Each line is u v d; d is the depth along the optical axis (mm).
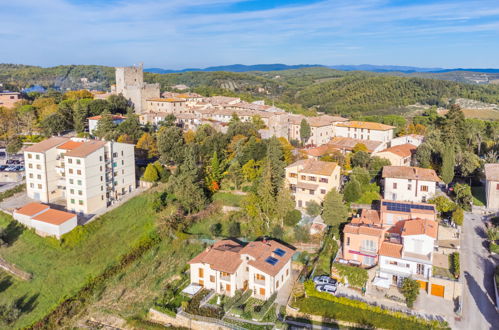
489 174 90188
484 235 78438
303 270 69688
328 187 87188
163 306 63625
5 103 175250
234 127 124688
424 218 74875
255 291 65750
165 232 83125
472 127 150250
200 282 69125
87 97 185625
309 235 78688
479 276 65875
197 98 196375
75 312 66000
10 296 70312
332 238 76188
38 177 97938
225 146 115938
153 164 108812
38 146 99750
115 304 66812
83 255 79250
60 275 74625
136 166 115062
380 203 87062
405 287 60812
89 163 90438
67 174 91625
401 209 77438
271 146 98688
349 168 110500
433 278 62719
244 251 67625
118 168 99750
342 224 80688
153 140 122312
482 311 58812
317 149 120125
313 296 62188
